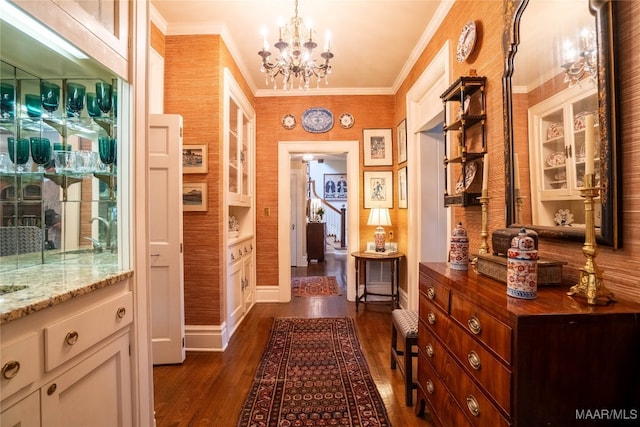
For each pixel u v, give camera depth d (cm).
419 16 265
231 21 275
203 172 283
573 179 123
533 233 112
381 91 425
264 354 271
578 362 92
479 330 115
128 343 138
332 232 1034
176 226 253
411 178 349
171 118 252
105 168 158
